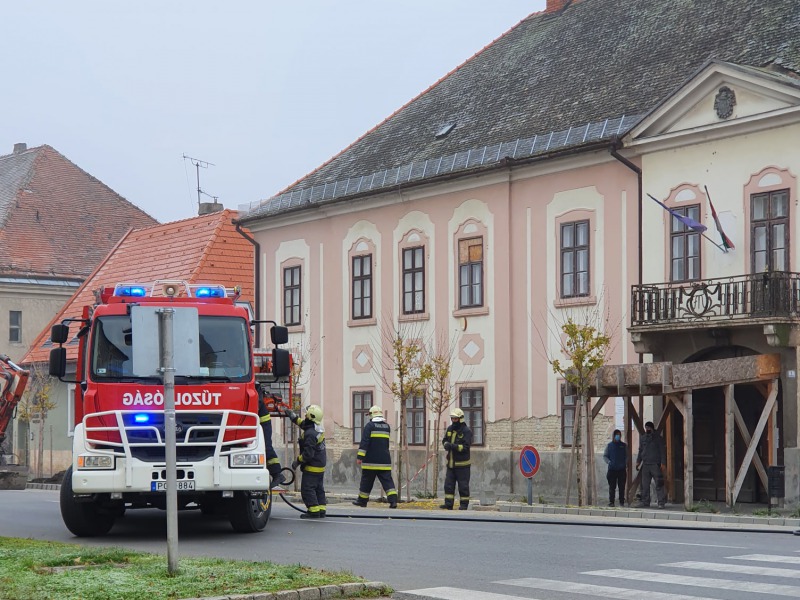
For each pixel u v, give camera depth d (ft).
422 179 116.16
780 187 87.92
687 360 92.58
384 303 123.03
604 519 76.43
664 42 107.14
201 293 59.82
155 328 37.88
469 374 113.09
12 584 36.04
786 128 87.71
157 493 55.16
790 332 84.28
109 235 208.23
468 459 85.35
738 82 90.12
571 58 117.08
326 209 130.11
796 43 92.84
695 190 93.71
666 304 91.56
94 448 54.85
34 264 194.59
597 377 85.87
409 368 107.86
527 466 87.30
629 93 103.60
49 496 102.78
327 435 129.80
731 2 104.83
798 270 86.53
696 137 93.30
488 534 57.47
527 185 108.37
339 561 45.75
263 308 140.46
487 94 123.54
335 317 129.49
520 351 108.17
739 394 92.63
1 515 75.25
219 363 56.44
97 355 55.52
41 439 153.69
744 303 86.12
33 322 192.54
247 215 140.26
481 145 113.70
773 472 82.38
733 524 71.36
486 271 111.86
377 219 124.47
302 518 70.69
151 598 33.94
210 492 55.83
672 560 45.16
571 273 103.86
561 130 105.29
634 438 96.43
